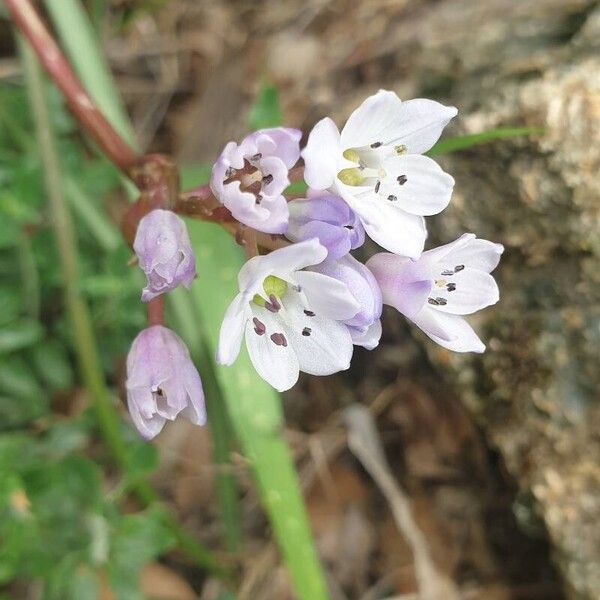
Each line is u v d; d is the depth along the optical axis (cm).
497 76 8
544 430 7
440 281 5
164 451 9
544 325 7
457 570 9
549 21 9
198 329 8
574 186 7
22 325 8
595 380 7
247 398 7
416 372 9
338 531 9
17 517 7
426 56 9
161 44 11
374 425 9
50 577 7
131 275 8
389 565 9
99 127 7
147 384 5
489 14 9
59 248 8
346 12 10
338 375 9
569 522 7
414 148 5
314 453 9
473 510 9
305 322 5
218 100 10
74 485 7
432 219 8
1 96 9
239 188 5
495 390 8
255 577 9
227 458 8
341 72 10
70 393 9
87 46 8
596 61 7
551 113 7
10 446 7
